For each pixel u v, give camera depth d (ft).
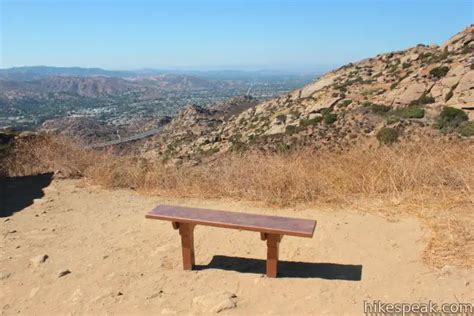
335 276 12.07
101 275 12.77
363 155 21.58
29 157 27.22
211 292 11.28
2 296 11.84
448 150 20.48
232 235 15.60
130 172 23.99
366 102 112.27
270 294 11.27
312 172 20.86
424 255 12.74
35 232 16.65
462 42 132.87
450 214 15.56
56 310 11.00
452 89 94.79
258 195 19.72
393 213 16.52
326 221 16.42
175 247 14.70
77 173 25.96
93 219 18.13
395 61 161.58
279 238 11.82
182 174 23.26
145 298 11.34
